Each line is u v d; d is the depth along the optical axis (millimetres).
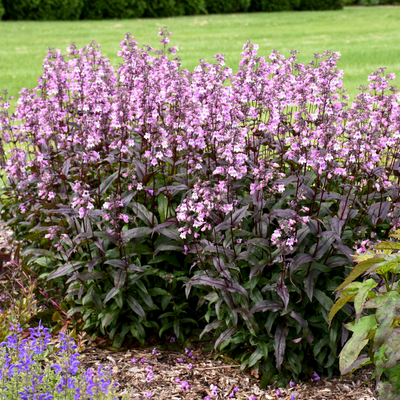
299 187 4016
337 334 3873
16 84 12312
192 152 4363
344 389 3816
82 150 4824
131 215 4336
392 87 4391
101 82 4777
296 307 3895
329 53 4141
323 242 3859
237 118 4309
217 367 4113
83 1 30594
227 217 3977
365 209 4148
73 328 4344
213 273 3996
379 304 2623
